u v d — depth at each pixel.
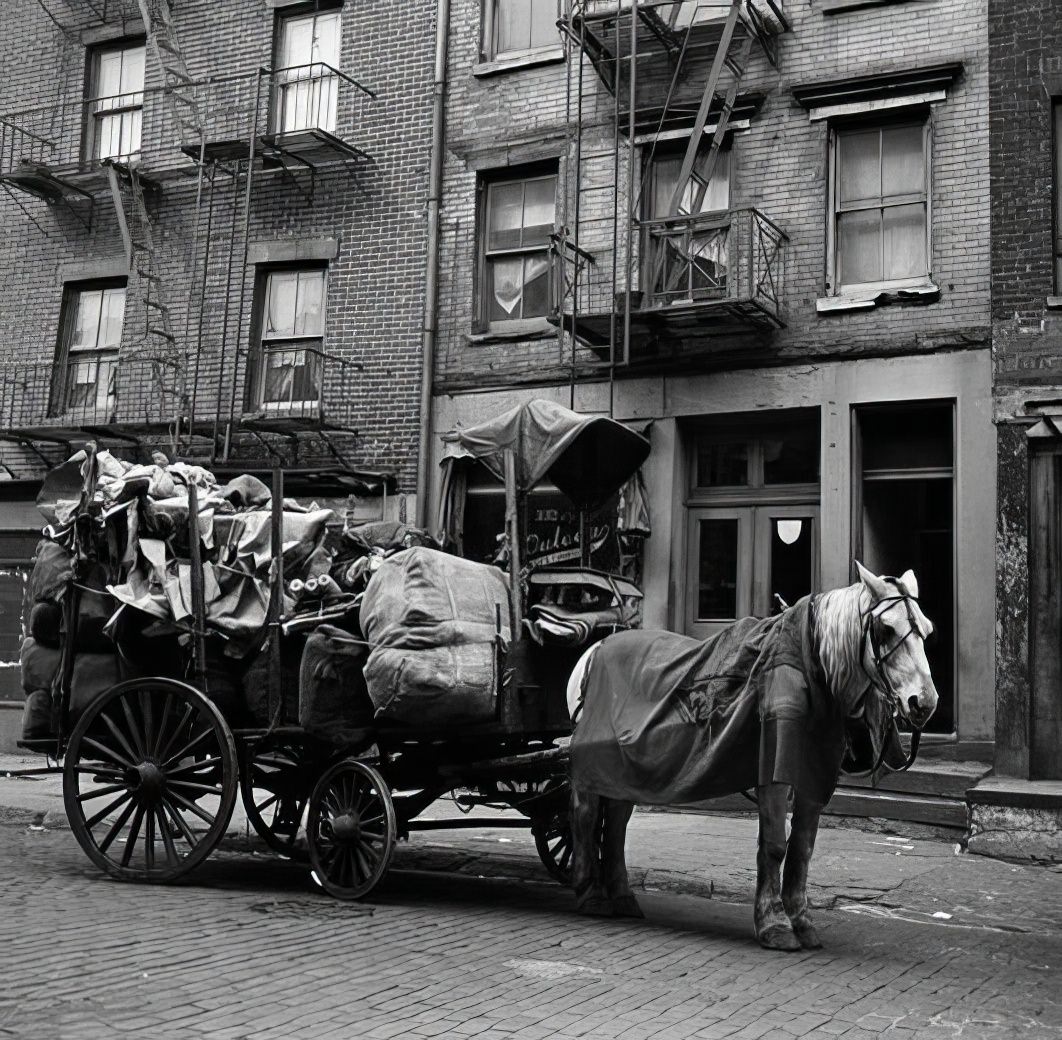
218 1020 4.48
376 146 15.59
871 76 12.83
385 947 5.92
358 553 8.50
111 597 7.99
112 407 16.69
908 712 5.75
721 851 9.41
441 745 7.77
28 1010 4.49
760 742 6.15
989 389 12.00
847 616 6.02
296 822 8.66
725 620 13.29
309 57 16.38
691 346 13.48
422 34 15.54
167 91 16.30
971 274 12.29
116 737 7.80
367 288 15.38
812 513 13.05
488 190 15.14
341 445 15.21
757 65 13.62
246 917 6.54
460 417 14.66
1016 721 11.27
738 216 13.26
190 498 7.83
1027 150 12.03
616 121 13.30
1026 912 7.69
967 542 11.89
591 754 6.86
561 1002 5.01
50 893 7.06
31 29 18.03
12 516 16.92
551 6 15.05
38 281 17.45
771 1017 4.93
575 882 7.14
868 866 9.12
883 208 12.99
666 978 5.52
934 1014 5.11
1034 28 12.16
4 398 17.19
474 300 14.83
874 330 12.64
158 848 9.39
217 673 7.95
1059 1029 4.94
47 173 16.62
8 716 16.41
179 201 16.67
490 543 14.46
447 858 8.99
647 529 13.32
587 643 7.82
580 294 14.06
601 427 8.21
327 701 7.42
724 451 13.60
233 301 16.08
